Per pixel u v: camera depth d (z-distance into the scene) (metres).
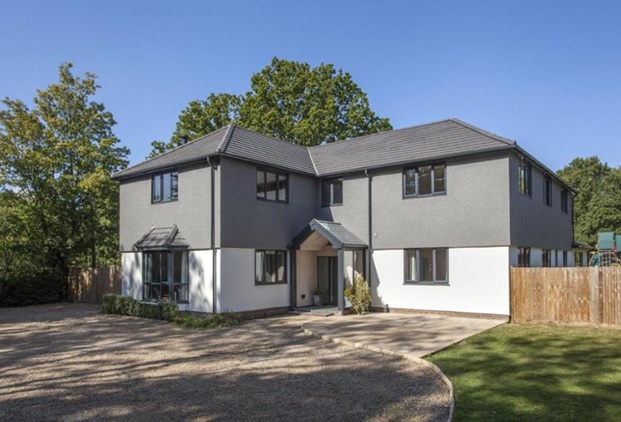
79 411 7.16
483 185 17.05
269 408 7.18
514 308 16.11
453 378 8.57
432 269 18.28
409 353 10.74
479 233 17.02
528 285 15.87
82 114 28.98
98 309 22.03
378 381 8.69
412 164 18.78
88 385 8.66
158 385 8.60
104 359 10.91
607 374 8.66
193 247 18.25
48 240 26.50
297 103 38.03
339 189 21.25
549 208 22.19
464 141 18.17
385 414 6.80
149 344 12.74
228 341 13.09
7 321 18.12
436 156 17.92
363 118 38.06
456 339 12.47
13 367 10.21
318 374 9.29
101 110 29.59
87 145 28.50
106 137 29.77
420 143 19.81
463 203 17.47
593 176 53.84
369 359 10.59
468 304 17.16
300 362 10.39
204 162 18.05
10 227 25.58
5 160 25.67
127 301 18.97
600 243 28.03
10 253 25.41
